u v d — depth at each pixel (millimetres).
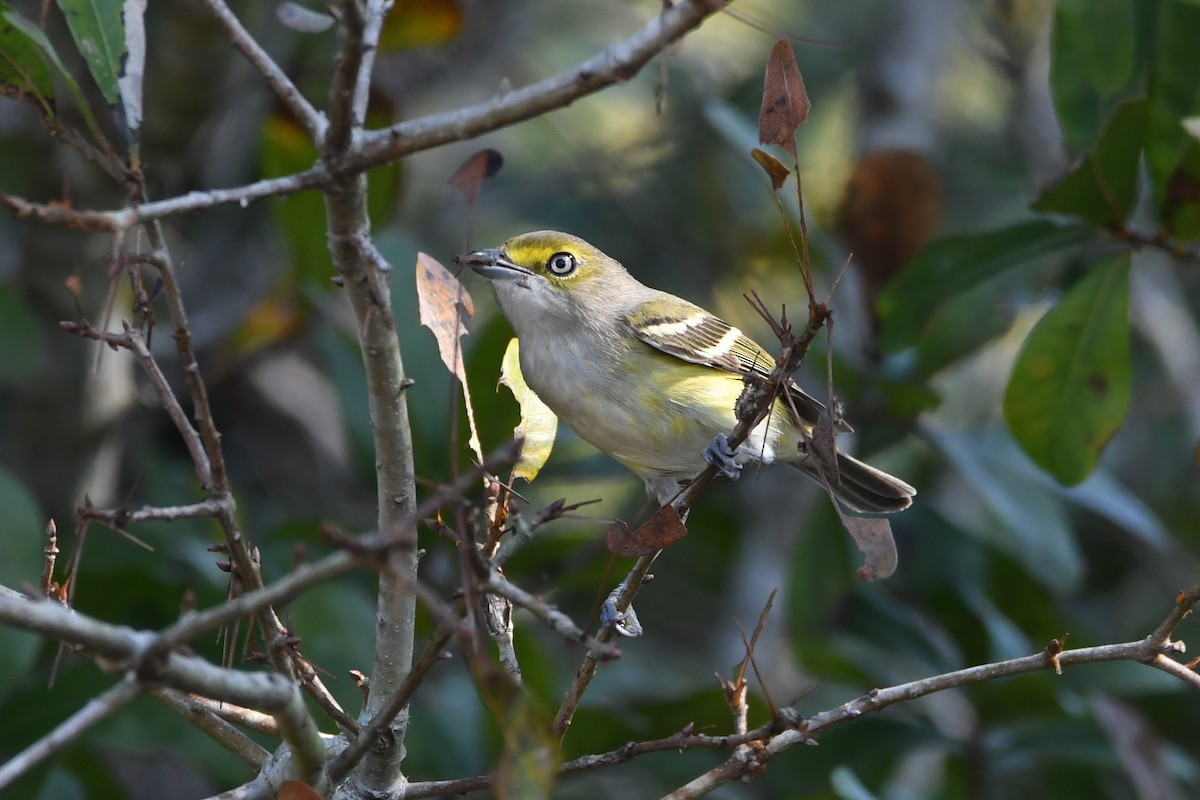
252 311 12531
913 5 15023
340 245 5453
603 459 11773
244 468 14242
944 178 15078
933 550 12203
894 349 10625
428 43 10758
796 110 5484
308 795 5234
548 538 10992
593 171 15539
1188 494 14188
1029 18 15539
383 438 5801
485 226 15367
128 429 13641
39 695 9344
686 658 13633
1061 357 9578
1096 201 9383
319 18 6250
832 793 10555
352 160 5188
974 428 13367
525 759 4695
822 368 11570
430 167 15734
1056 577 11500
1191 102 9047
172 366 13172
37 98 5371
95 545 10367
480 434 10055
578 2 16375
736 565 13945
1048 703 11039
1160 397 14531
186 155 13188
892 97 14609
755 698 10273
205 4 5301
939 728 11359
